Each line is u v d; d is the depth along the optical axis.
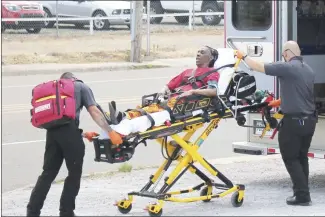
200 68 11.73
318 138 13.34
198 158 11.48
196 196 12.62
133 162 16.59
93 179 14.77
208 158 17.00
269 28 14.17
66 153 10.62
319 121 13.29
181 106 11.09
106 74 32.00
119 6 42.47
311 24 15.33
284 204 11.98
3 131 19.91
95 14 42.66
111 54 36.16
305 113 11.65
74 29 43.00
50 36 39.88
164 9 45.78
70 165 10.69
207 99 11.30
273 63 11.70
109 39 39.88
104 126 10.45
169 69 33.69
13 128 20.34
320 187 13.68
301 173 11.80
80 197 12.91
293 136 11.69
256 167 15.84
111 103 10.73
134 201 12.48
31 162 16.64
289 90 11.63
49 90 10.50
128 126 10.59
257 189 13.46
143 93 26.33
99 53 36.22
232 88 11.66
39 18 39.72
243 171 15.40
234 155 17.38
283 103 11.73
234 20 14.68
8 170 15.89
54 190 13.67
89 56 35.62
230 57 11.69
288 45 11.83
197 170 11.80
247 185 13.90
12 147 18.14
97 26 42.59
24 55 34.81
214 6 44.31
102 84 28.73
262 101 12.20
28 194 13.66
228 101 11.55
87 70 32.91
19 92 26.80
